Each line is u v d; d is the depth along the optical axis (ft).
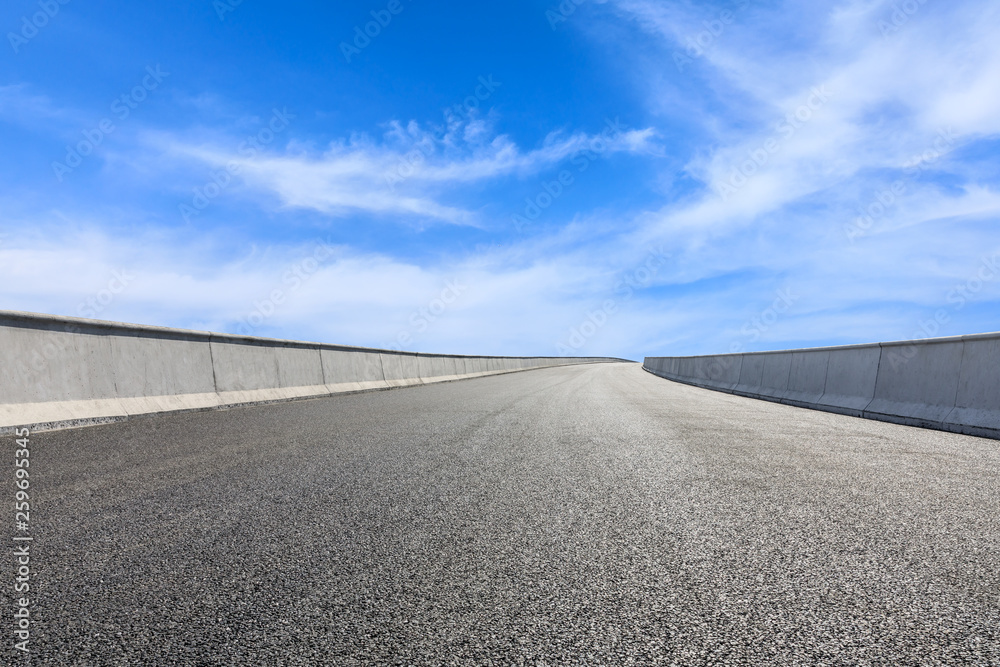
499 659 4.66
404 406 27.12
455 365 70.54
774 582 6.27
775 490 10.52
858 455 14.49
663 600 5.80
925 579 6.39
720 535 7.88
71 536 7.78
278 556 7.02
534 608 5.61
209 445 15.39
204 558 6.95
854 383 28.71
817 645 4.93
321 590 6.02
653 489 10.53
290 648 4.83
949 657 4.75
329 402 29.68
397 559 6.93
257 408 26.17
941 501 9.80
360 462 13.06
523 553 7.14
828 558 7.01
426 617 5.41
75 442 15.88
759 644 4.93
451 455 13.99
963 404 21.04
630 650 4.81
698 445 15.81
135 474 11.71
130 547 7.34
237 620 5.35
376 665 4.56
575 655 4.73
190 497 9.86
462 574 6.46
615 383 53.16
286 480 11.18
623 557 7.01
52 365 19.11
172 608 5.59
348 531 8.01
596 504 9.48
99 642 4.93
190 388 25.20
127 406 21.50
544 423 20.45
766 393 40.24
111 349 21.50
